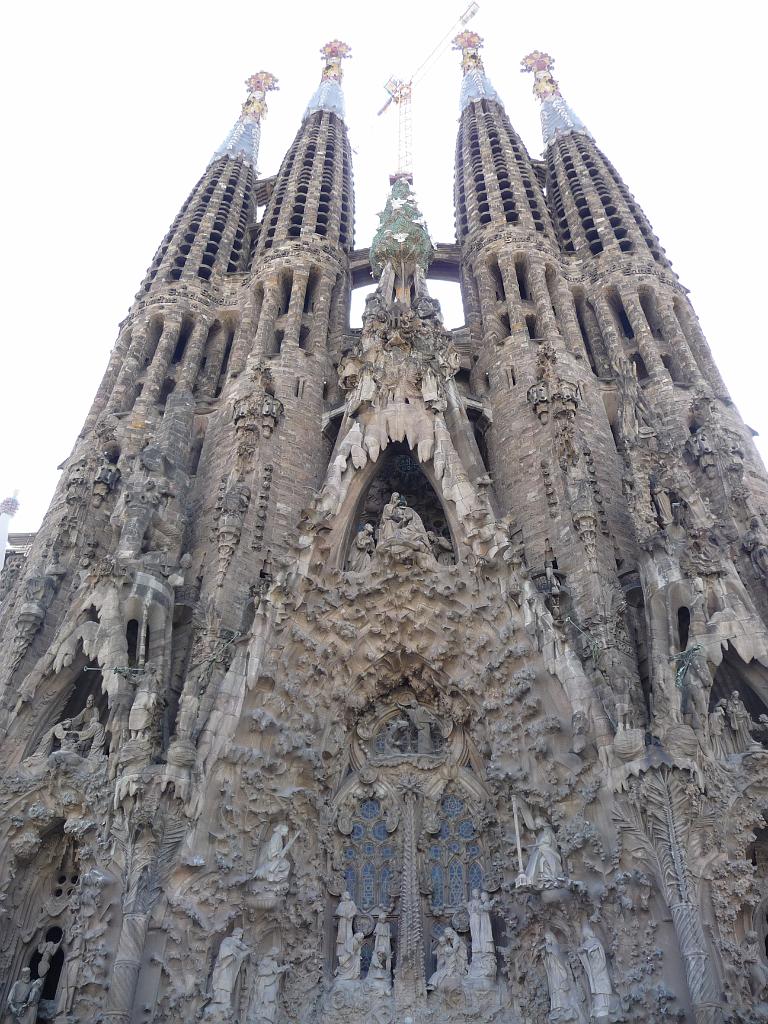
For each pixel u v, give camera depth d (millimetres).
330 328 45125
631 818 21328
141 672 25109
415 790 26484
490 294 44375
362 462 30547
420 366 34000
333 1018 22281
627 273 43312
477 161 55031
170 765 22359
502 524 27922
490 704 25359
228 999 20609
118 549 28359
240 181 56688
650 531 27453
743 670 24297
